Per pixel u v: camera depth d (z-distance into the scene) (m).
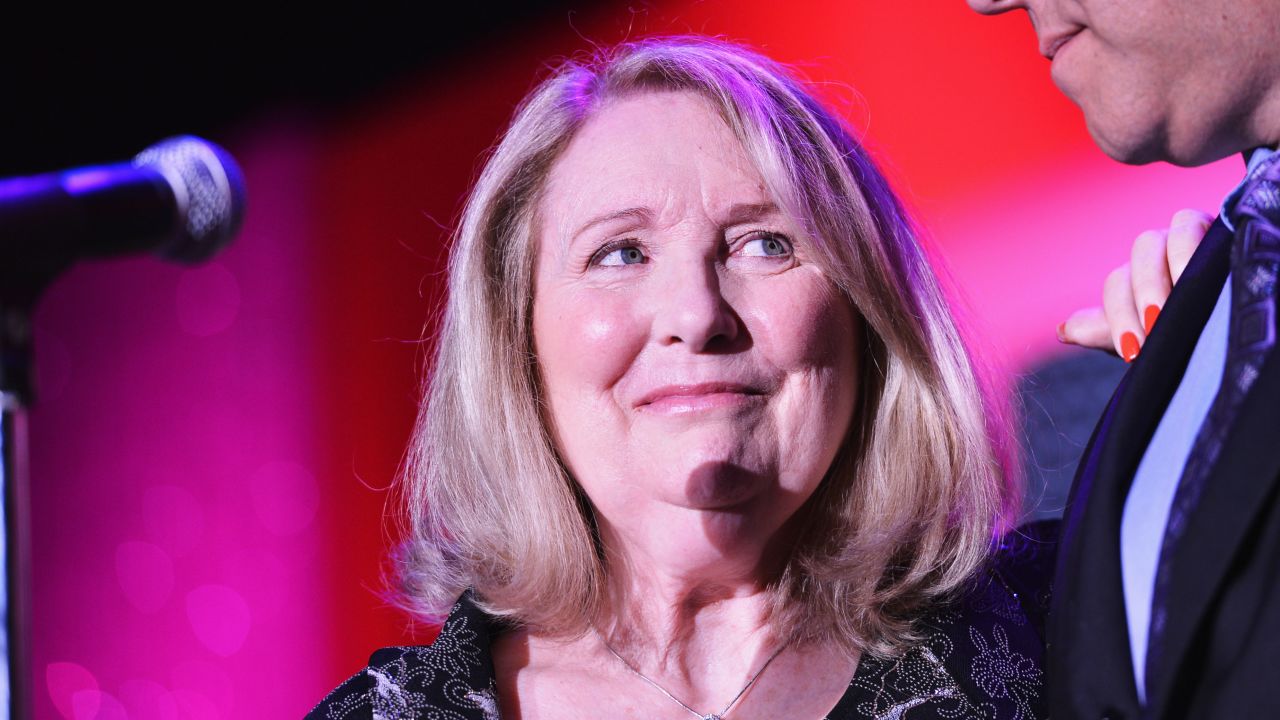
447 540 3.86
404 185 15.32
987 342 3.98
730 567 3.34
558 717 3.36
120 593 16.94
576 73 3.60
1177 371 2.72
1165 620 2.35
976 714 3.20
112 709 16.53
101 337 17.59
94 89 12.77
